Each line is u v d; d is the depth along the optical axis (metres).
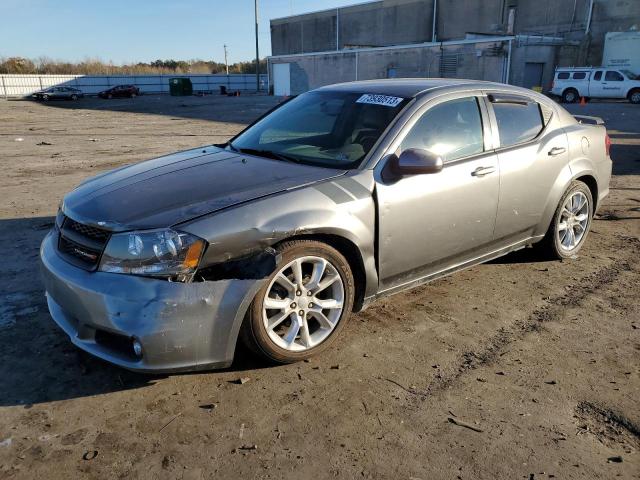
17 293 4.04
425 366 3.11
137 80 57.72
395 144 3.42
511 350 3.30
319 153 3.54
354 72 41.72
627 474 2.29
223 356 2.74
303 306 3.05
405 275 3.55
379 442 2.47
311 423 2.60
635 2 33.34
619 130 15.30
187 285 2.60
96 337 2.75
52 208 6.76
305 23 62.34
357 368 3.07
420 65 36.84
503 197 3.98
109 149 12.85
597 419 2.65
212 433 2.52
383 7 52.16
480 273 4.56
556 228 4.64
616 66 32.88
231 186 3.06
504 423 2.61
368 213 3.19
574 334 3.50
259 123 4.34
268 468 2.30
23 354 3.17
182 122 21.86
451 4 45.59
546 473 2.29
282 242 2.91
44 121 22.78
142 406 2.71
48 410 2.67
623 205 6.90
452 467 2.32
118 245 2.65
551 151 4.38
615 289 4.24
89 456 2.36
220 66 91.44
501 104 4.15
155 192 3.04
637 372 3.07
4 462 2.31
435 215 3.53
